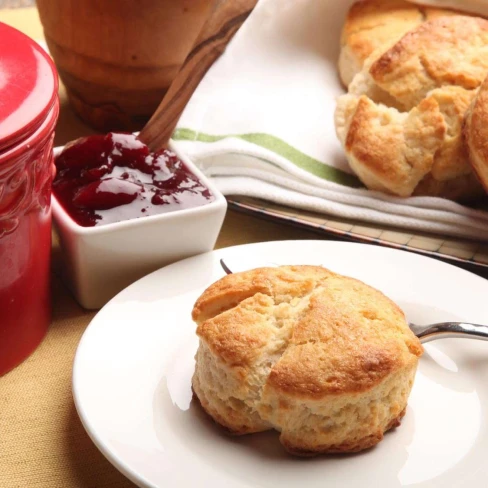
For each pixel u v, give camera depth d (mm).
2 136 485
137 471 477
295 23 700
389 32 673
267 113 658
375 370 490
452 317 551
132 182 571
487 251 595
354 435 494
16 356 540
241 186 615
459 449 501
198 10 639
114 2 625
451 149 606
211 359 503
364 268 571
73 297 580
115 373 515
